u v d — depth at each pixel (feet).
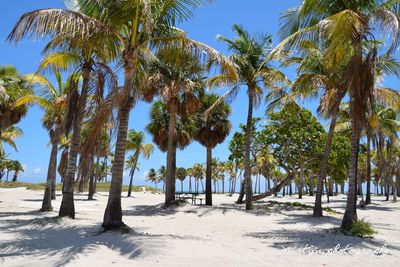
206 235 38.32
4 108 76.38
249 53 71.26
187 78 74.49
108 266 21.68
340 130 97.19
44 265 21.70
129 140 141.49
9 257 23.81
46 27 28.07
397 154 147.54
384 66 48.73
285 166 93.04
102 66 42.16
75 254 24.44
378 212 89.61
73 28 28.86
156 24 36.32
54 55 45.24
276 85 71.10
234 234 40.16
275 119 89.10
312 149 86.89
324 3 39.75
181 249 27.12
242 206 84.07
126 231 33.76
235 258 24.99
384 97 49.24
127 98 35.60
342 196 203.21
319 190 63.57
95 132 31.73
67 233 34.22
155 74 70.08
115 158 35.29
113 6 33.45
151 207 77.61
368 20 35.91
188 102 76.38
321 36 35.86
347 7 39.60
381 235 41.57
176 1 35.47
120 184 35.22
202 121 89.61
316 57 51.21
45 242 29.09
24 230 36.40
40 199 92.68
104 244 28.12
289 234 40.29
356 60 36.81
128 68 34.96
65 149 130.62
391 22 32.53
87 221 45.47
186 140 88.38
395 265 25.38
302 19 41.42
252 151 99.09
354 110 36.78
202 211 68.33
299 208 79.56
